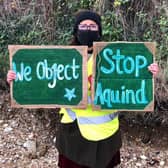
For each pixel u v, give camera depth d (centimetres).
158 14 396
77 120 251
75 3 423
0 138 377
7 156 358
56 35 417
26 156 357
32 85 248
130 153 357
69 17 422
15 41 430
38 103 250
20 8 441
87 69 248
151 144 366
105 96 249
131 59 247
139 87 249
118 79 248
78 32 251
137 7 402
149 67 247
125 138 371
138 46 246
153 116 371
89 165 250
